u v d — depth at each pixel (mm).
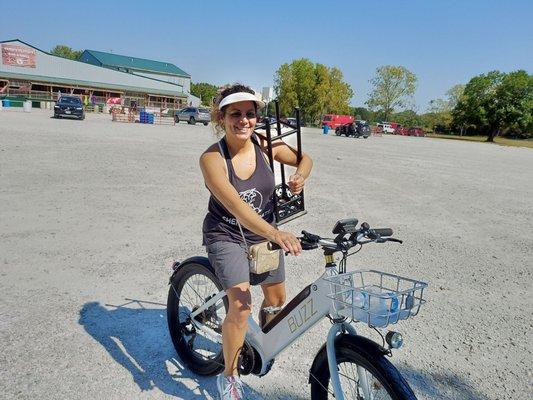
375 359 2035
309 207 8328
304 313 2361
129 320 3744
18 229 5809
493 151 33875
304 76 74812
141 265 4898
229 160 2414
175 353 3340
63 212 6719
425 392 3043
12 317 3656
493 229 7621
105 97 62469
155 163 12117
